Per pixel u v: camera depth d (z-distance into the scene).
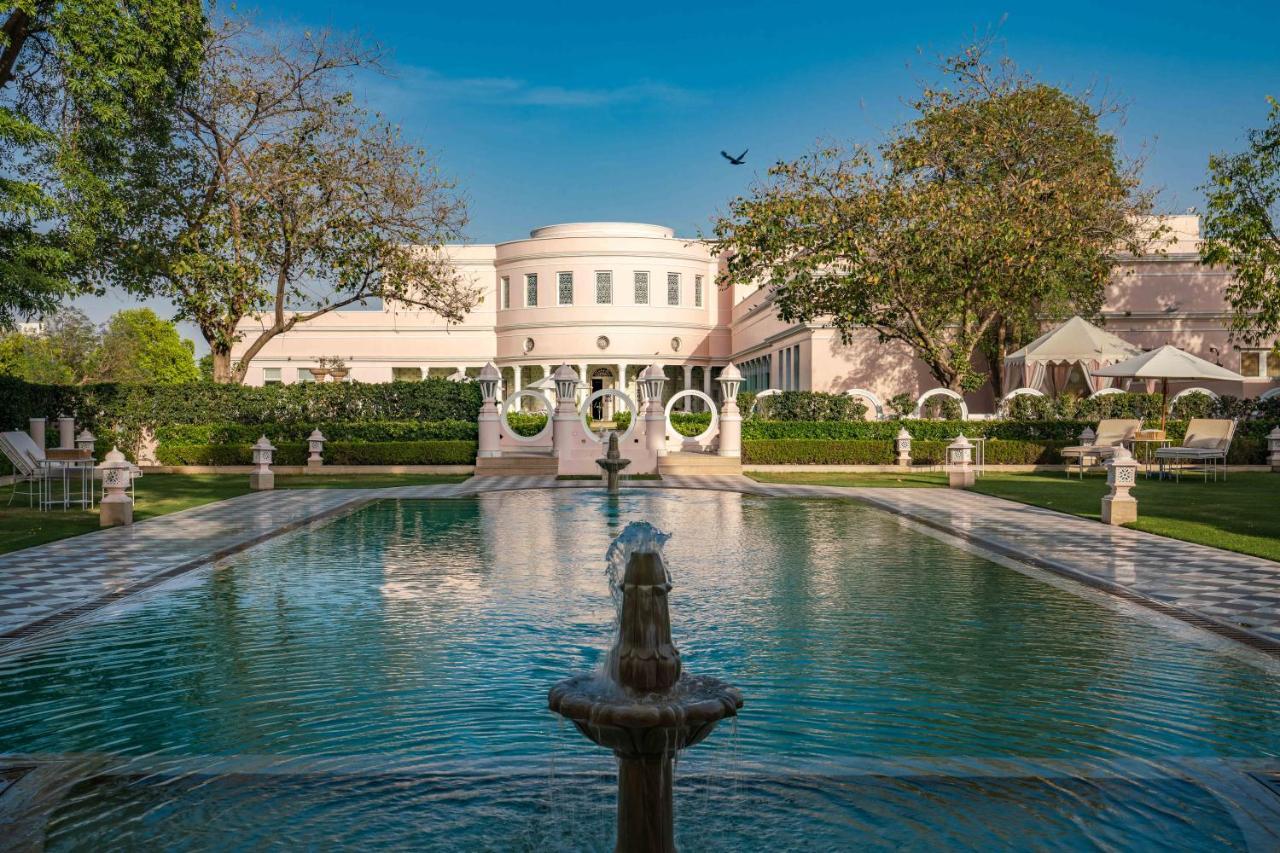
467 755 4.88
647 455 25.75
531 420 31.94
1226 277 33.34
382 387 28.36
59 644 7.02
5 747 4.98
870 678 6.14
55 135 17.72
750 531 13.44
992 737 5.10
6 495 17.94
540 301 52.34
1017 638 7.16
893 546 11.89
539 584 9.28
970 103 29.36
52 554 11.06
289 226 28.86
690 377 54.44
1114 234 30.11
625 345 51.47
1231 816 4.18
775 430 26.77
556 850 3.90
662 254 52.09
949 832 4.05
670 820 3.70
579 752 4.93
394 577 9.68
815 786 4.51
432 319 54.66
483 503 17.53
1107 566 10.23
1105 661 6.53
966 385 28.92
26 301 16.84
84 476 16.09
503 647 6.89
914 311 28.44
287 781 4.57
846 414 27.58
